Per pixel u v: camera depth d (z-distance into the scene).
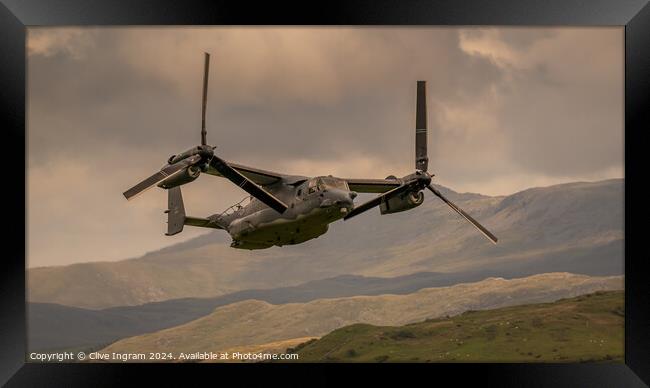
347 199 41.34
